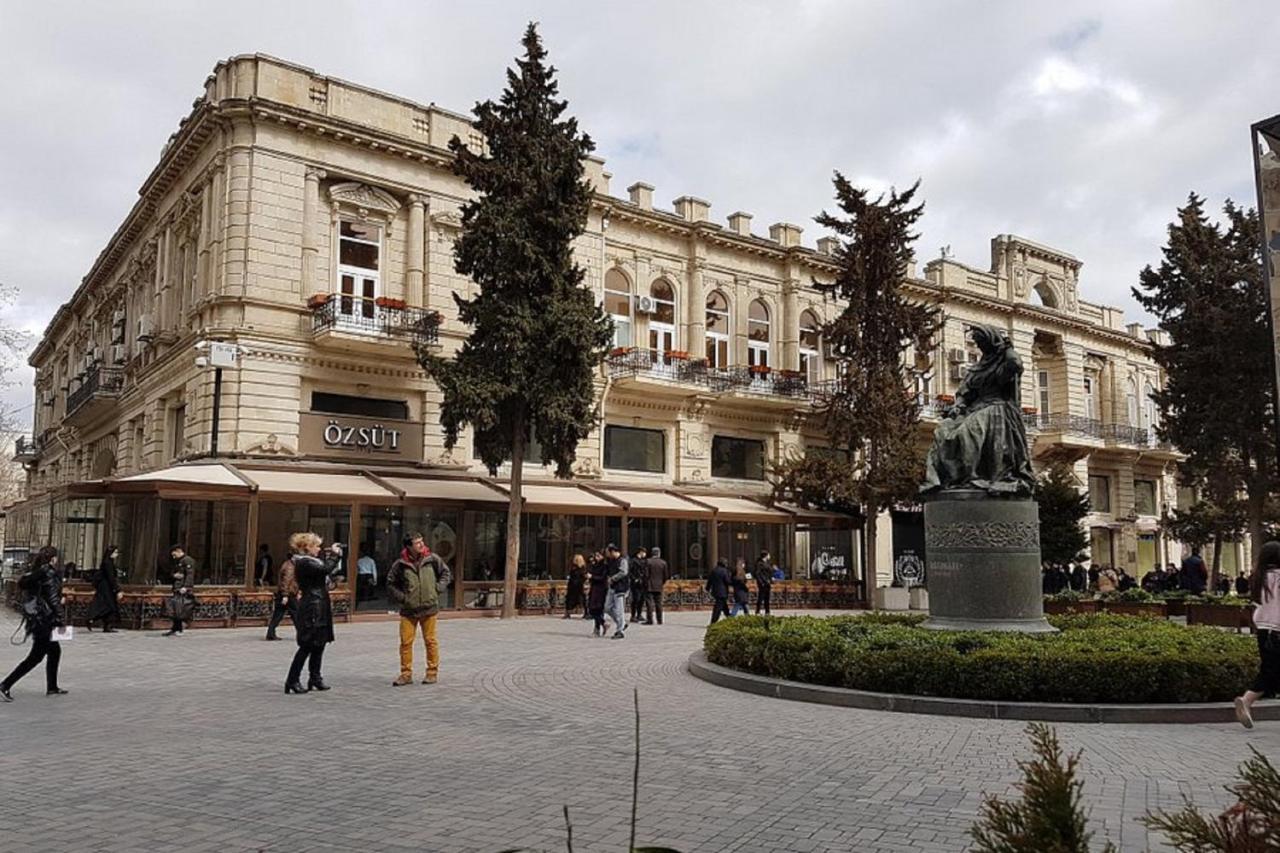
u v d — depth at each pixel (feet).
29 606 35.40
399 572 39.22
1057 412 155.02
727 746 26.71
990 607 39.11
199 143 91.09
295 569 37.22
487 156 94.02
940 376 138.00
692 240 115.96
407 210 92.84
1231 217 112.68
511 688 37.93
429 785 22.20
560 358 81.05
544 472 98.53
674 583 96.17
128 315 123.44
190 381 87.76
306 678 40.75
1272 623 29.60
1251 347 105.60
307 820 19.33
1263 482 106.52
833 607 109.91
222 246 83.97
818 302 128.26
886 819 19.42
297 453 83.05
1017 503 39.68
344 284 89.30
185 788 21.85
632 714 31.89
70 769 23.72
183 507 71.46
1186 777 22.98
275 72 85.61
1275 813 9.20
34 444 192.95
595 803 20.62
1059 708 30.73
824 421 109.81
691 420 112.68
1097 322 164.86
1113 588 93.56
